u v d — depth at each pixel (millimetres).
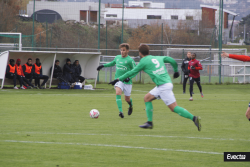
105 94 47469
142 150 16141
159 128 22047
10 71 51406
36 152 15570
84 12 144750
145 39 122562
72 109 31375
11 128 21469
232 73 78188
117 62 27359
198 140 18406
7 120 24625
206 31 122000
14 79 51812
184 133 20406
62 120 24984
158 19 142250
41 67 53812
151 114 19875
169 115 28047
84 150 16047
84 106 33750
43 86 57125
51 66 56844
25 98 39938
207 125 23297
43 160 14281
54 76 55625
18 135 19281
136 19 146750
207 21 125812
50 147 16547
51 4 138750
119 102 26406
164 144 17391
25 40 115938
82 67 59344
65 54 57500
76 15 142500
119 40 123062
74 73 55938
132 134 19984
